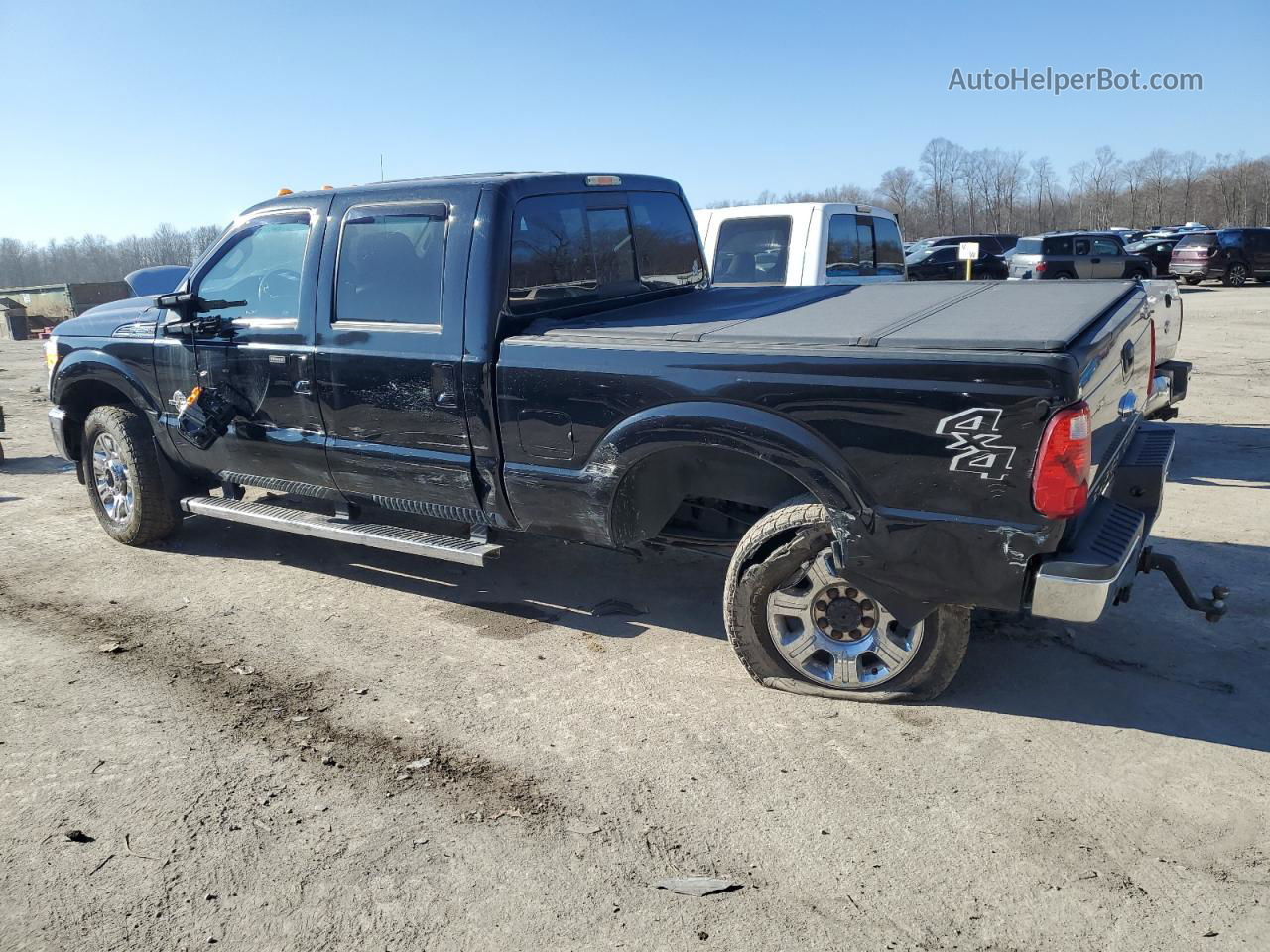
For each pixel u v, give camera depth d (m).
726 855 2.85
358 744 3.54
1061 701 3.72
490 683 4.02
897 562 3.35
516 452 4.11
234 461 5.27
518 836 2.97
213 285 5.16
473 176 4.43
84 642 4.52
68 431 6.20
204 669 4.20
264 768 3.39
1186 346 14.88
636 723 3.64
